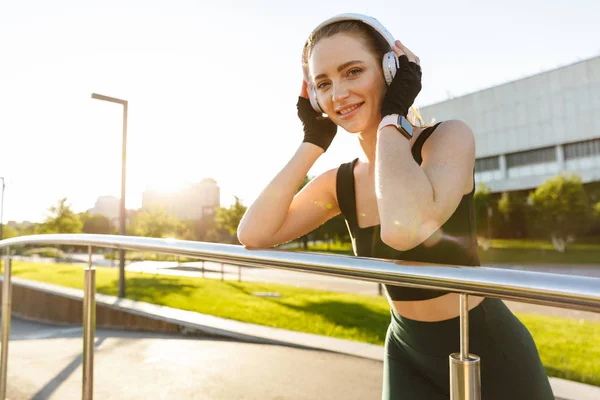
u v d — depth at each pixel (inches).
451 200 39.6
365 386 165.9
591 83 1530.5
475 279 28.8
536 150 1652.3
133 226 1333.7
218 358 209.3
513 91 1704.0
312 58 50.3
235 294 405.1
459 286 29.8
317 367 188.9
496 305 43.4
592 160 1519.4
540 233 1380.4
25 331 377.1
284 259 42.6
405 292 44.2
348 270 36.7
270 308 319.0
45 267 901.8
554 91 1606.8
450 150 41.7
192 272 856.3
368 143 50.4
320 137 57.5
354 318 275.3
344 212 53.2
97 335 283.1
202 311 312.0
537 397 41.8
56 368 205.8
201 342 244.4
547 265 1032.2
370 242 49.6
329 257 38.7
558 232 1320.1
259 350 219.3
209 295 396.8
